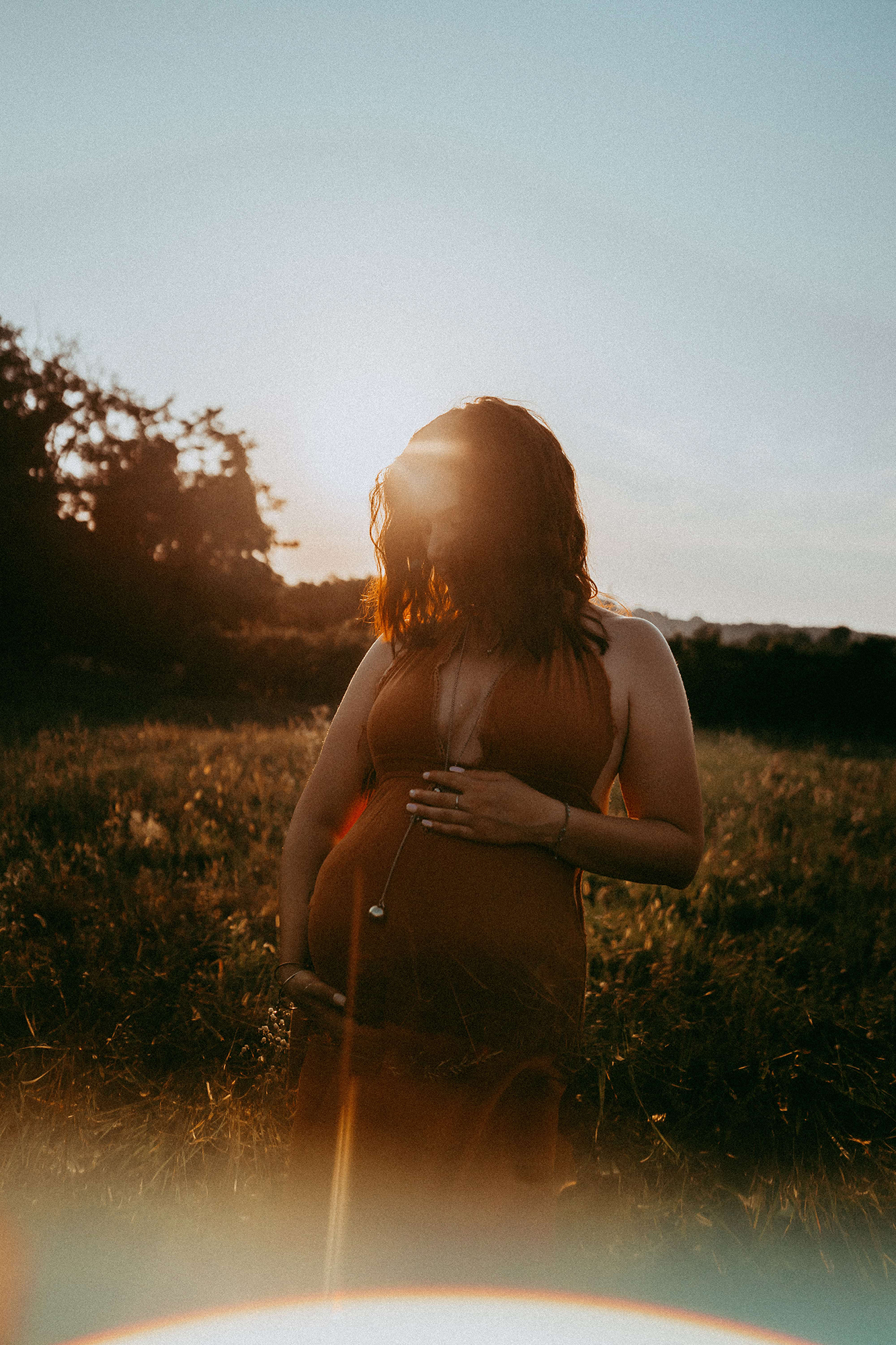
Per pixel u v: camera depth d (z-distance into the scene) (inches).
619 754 56.7
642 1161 81.6
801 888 181.9
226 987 119.0
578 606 56.4
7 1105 87.9
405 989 53.3
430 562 60.6
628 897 168.1
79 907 147.7
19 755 326.0
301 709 793.6
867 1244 72.5
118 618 1133.1
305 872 63.1
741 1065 97.0
